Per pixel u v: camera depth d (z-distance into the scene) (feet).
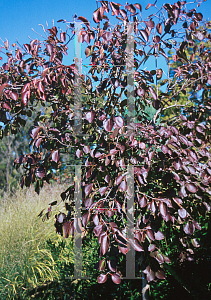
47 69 5.21
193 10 6.66
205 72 6.82
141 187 5.82
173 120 7.15
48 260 9.64
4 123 6.74
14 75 6.55
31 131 5.56
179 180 5.49
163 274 4.96
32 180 6.13
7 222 11.13
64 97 6.38
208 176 6.00
